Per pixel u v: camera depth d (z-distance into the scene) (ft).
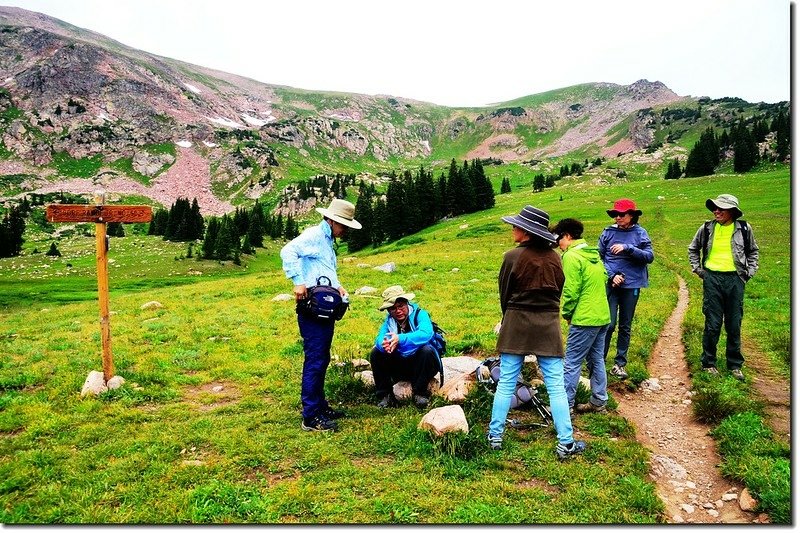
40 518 16.08
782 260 89.92
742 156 389.19
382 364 25.89
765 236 126.62
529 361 29.17
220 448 20.85
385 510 16.22
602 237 31.30
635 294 29.96
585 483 17.94
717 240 30.14
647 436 23.03
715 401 24.14
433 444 20.24
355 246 352.28
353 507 16.40
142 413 25.34
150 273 306.55
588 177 575.38
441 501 16.66
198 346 41.29
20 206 616.80
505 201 404.98
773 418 23.30
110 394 27.89
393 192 334.24
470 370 30.27
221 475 18.52
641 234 30.09
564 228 24.13
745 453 19.57
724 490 18.17
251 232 438.40
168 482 18.06
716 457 20.67
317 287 22.48
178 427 23.13
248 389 29.50
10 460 20.29
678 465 20.18
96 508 16.56
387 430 22.11
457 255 130.82
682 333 41.91
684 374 31.58
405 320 25.99
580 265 23.12
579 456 19.95
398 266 110.32
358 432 22.02
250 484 17.99
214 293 83.51
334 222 23.48
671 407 26.50
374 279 89.97
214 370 33.12
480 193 362.94
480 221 287.69
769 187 249.96
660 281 74.08
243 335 45.37
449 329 45.03
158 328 50.44
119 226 495.00
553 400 19.89
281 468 19.17
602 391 24.63
